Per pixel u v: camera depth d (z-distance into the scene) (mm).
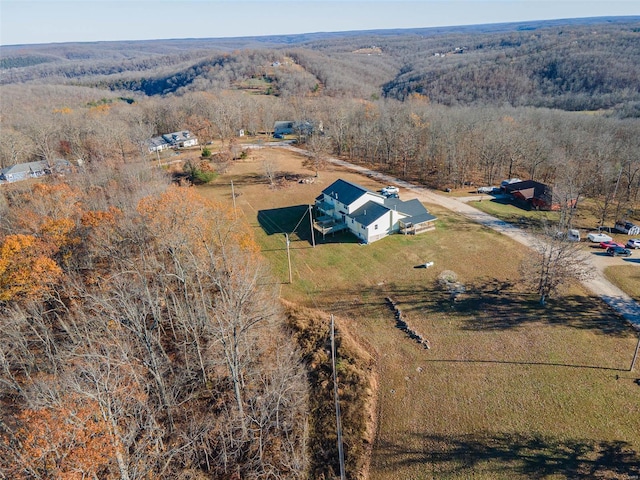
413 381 35625
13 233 45250
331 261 55844
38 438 20078
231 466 29016
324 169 97125
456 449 29594
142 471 23703
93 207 51031
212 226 45125
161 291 41281
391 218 61781
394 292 48219
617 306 43469
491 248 56844
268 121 137625
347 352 38562
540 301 44781
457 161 88125
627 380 34062
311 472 28812
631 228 59906
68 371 27188
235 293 32938
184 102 145750
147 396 27859
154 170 81062
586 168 76250
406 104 133750
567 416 31328
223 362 33531
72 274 39750
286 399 31578
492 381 34969
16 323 32531
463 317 43031
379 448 30188
